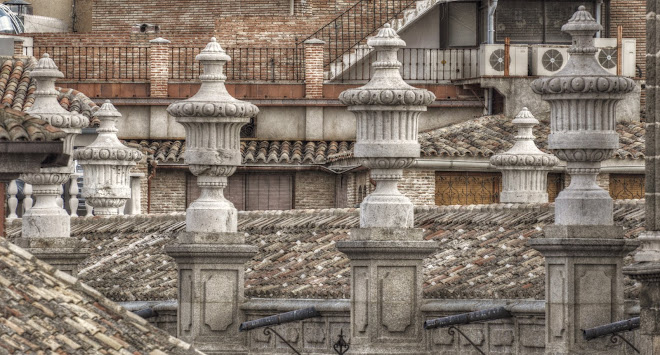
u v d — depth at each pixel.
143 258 39.69
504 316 29.02
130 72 75.00
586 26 27.94
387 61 30.47
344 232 36.25
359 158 30.39
